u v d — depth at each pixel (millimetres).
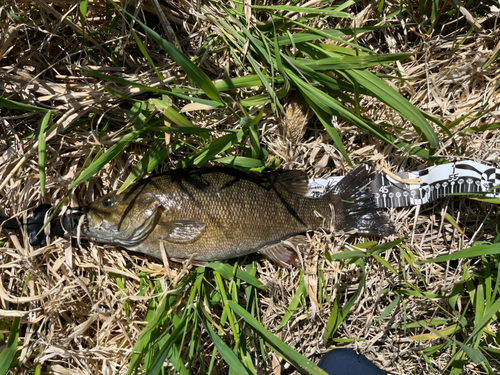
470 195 397
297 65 359
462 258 372
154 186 365
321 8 389
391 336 412
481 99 413
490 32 416
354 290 414
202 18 365
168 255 376
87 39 372
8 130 381
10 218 358
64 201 367
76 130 385
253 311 388
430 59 416
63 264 393
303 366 317
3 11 350
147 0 373
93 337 403
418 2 408
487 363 334
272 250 395
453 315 405
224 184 370
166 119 344
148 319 375
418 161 416
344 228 401
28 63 376
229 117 401
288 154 403
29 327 381
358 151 415
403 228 415
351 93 408
